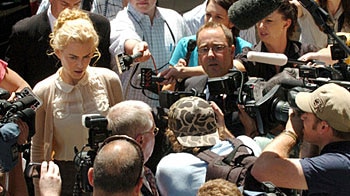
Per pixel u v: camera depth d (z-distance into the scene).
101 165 3.32
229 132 4.44
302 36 6.32
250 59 4.23
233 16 3.95
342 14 6.34
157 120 4.57
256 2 3.88
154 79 5.13
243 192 3.75
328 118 3.77
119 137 3.48
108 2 6.76
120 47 5.70
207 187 3.40
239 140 4.16
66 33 4.56
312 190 3.77
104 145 3.44
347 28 6.34
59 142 4.78
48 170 3.76
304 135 3.92
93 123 3.71
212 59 5.00
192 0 7.62
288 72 4.33
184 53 5.92
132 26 5.95
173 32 6.17
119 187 3.29
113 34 5.83
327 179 3.74
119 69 5.05
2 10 7.71
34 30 5.60
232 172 3.87
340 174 3.73
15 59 5.66
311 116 3.82
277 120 4.05
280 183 3.80
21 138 3.94
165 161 4.04
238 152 4.01
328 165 3.74
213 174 3.90
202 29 5.10
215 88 4.55
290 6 5.34
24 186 4.21
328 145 3.84
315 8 3.87
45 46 5.59
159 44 6.07
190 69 5.17
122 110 3.99
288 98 3.96
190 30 6.62
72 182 4.78
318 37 6.34
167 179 3.99
